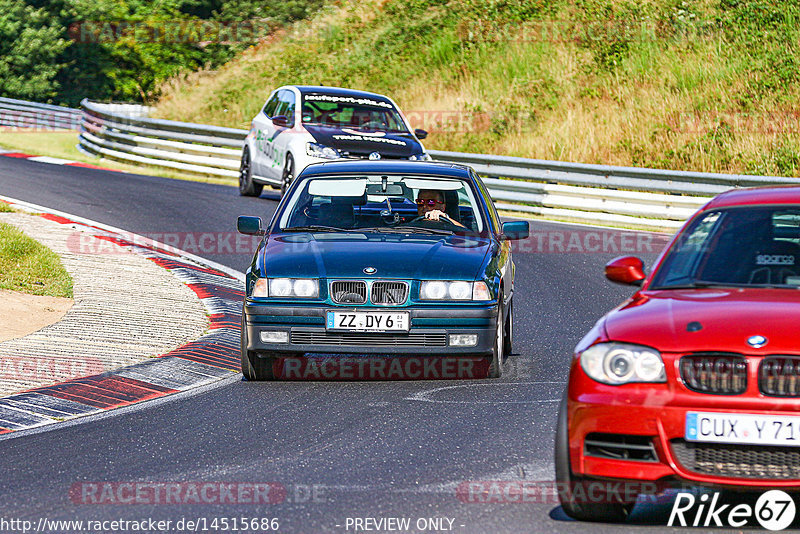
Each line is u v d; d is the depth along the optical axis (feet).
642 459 56.90
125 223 190.70
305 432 79.77
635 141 306.76
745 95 319.06
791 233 73.05
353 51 410.93
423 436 78.28
